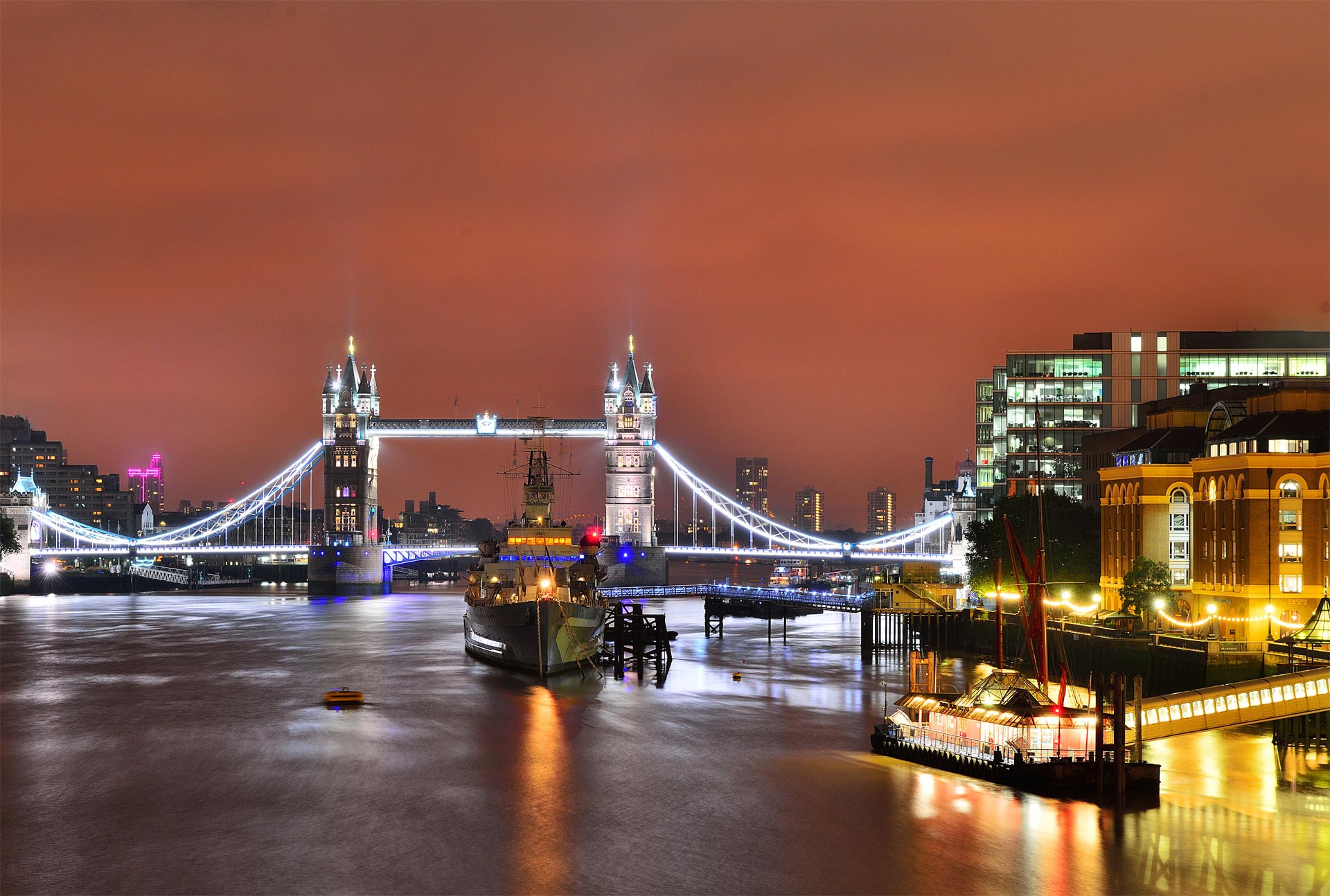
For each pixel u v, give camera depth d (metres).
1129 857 69.50
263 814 79.31
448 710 117.44
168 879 67.75
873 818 76.50
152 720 113.38
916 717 94.38
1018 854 70.06
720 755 94.88
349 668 153.50
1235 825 74.56
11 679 145.00
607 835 74.19
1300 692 86.69
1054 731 84.94
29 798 83.94
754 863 69.12
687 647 177.50
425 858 70.50
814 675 142.12
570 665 144.38
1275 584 118.50
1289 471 118.75
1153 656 110.69
